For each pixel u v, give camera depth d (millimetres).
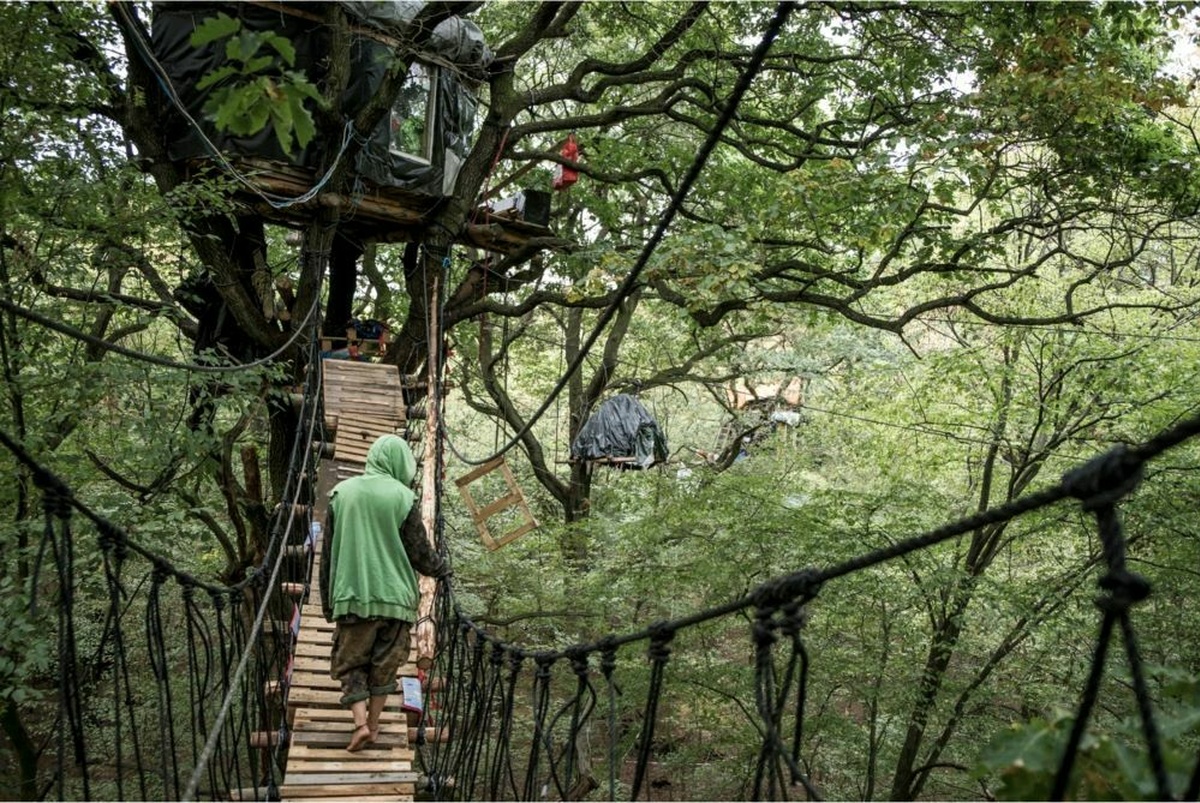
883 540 10375
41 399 7883
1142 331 11641
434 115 11172
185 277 11695
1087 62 10008
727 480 11305
